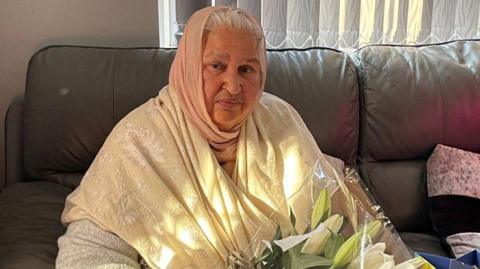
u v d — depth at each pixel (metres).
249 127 1.36
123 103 1.68
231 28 1.25
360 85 1.84
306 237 0.86
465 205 1.72
